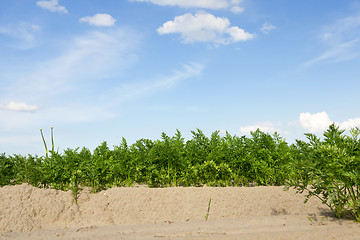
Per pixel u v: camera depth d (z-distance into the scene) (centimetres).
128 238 547
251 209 725
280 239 494
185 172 923
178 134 1015
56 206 752
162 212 734
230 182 951
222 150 970
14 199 755
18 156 984
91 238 555
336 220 607
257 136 1023
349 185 602
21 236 602
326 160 611
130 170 910
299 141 677
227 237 507
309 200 768
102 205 769
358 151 601
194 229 596
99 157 901
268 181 955
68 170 862
